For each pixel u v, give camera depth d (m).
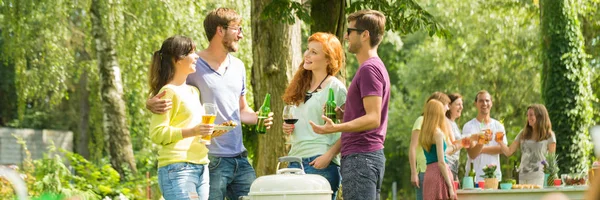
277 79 10.23
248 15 19.45
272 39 10.27
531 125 10.59
